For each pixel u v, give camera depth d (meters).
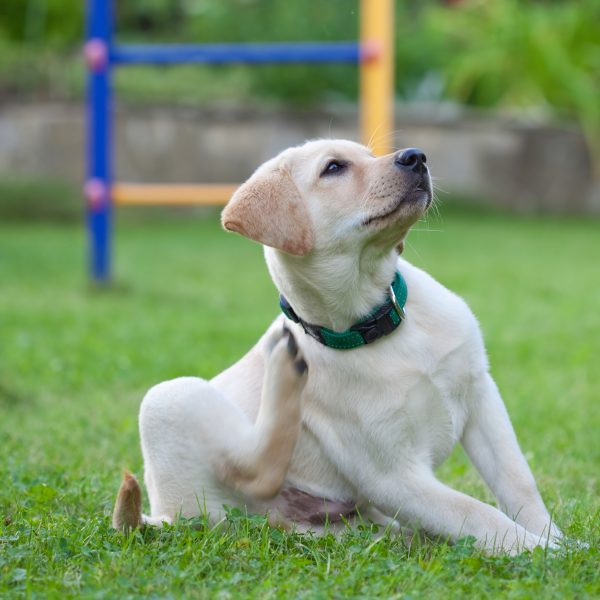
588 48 31.69
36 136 28.27
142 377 11.15
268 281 18.72
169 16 32.53
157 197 16.50
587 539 5.78
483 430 6.07
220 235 26.28
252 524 5.85
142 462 8.02
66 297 16.70
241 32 29.20
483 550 5.41
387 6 15.27
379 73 15.34
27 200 27.70
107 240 17.23
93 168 16.70
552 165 29.39
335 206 5.88
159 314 15.16
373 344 5.85
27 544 5.67
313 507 6.14
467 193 28.98
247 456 6.00
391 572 5.16
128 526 5.83
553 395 10.03
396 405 5.76
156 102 28.33
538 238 24.59
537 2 33.78
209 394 6.17
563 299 16.28
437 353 5.84
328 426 5.97
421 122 28.70
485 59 31.39
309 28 28.66
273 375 5.89
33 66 29.25
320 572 5.17
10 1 30.36
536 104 31.72
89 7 16.16
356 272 5.85
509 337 13.09
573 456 7.98
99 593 4.91
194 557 5.39
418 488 5.75
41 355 12.30
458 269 19.48
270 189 5.93
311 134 28.44
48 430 9.01
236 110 28.44
